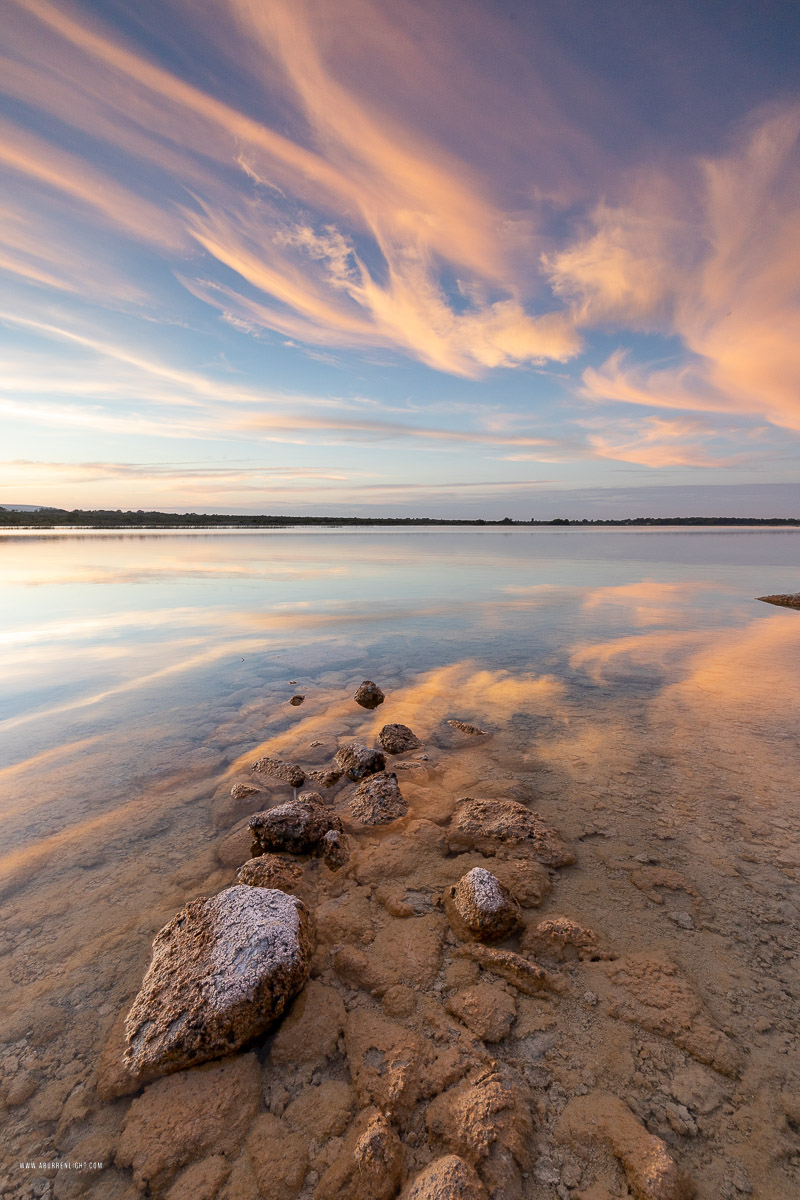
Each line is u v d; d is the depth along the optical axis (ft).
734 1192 6.02
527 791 15.49
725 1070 7.38
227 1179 6.30
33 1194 6.19
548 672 27.58
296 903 10.12
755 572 72.64
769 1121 6.72
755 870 11.78
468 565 83.46
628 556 101.65
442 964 9.43
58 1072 7.62
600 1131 6.62
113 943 9.99
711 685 25.14
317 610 44.78
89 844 13.11
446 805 15.01
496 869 11.99
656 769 16.72
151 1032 7.89
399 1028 8.21
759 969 9.10
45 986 9.04
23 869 12.12
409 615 42.65
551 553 110.01
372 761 16.76
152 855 12.70
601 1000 8.59
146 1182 6.31
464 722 21.03
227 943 8.92
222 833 13.65
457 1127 6.68
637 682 25.79
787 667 27.99
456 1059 7.64
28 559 95.20
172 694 24.45
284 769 16.69
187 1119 6.99
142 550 120.67
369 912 10.86
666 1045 7.79
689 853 12.45
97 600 49.85
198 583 61.77
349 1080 7.48
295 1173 6.31
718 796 14.98
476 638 35.04
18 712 22.15
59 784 16.15
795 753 17.63
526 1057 7.65
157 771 17.02
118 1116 7.09
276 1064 7.75
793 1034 7.89
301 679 26.68
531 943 9.82
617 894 11.12
